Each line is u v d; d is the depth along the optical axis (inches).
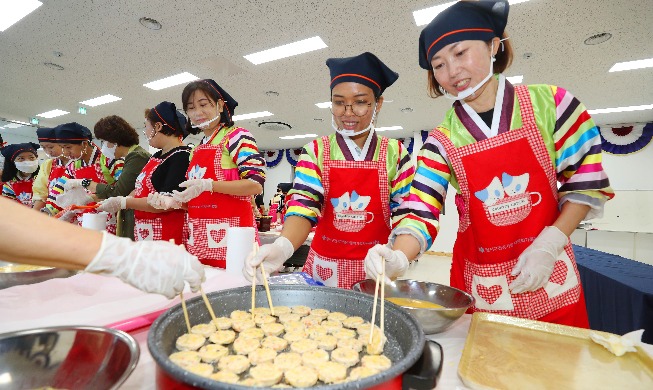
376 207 62.0
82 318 36.3
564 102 43.9
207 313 37.3
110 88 250.7
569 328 35.8
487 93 46.5
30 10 152.4
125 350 24.6
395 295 47.4
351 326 36.9
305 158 64.1
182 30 164.1
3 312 37.4
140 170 107.1
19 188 176.2
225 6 143.4
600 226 311.6
